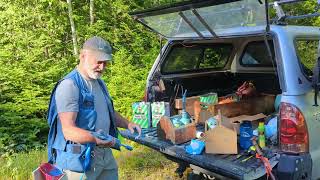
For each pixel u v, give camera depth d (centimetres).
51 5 932
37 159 551
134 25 1005
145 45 998
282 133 326
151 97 467
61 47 942
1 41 878
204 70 536
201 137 377
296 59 337
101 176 288
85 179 266
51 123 266
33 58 826
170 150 364
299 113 323
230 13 349
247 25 372
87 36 938
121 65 854
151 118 439
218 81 549
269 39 382
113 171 294
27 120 698
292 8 736
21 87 775
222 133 342
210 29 383
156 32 457
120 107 780
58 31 947
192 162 339
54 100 262
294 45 344
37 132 695
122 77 823
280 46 336
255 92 491
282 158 320
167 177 489
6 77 761
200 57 527
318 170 340
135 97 797
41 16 928
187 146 359
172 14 387
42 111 757
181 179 481
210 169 324
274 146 338
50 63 872
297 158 317
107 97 288
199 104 448
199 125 431
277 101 419
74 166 259
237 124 362
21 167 511
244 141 349
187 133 384
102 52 257
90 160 263
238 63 556
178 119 396
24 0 921
